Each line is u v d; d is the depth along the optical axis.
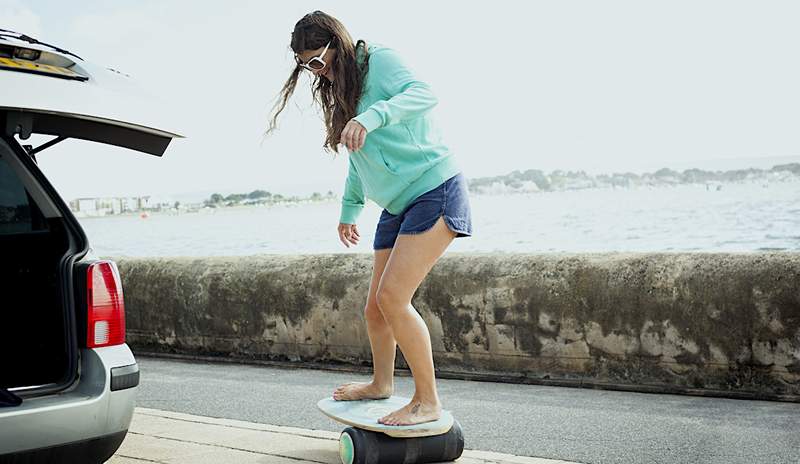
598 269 4.54
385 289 2.96
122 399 2.65
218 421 3.87
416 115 2.89
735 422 3.62
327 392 4.68
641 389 4.34
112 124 2.70
